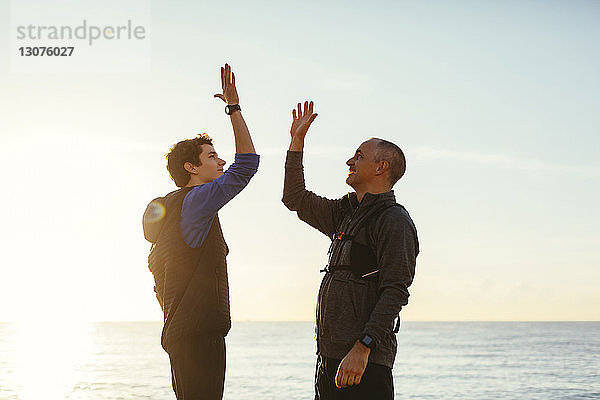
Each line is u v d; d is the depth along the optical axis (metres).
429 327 168.12
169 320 2.87
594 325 174.75
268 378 39.56
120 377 35.72
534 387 34.78
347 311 3.11
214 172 3.13
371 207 3.18
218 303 2.88
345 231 3.21
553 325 167.00
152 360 51.38
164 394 27.69
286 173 3.55
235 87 3.05
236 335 129.75
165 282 2.88
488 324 186.12
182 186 3.14
